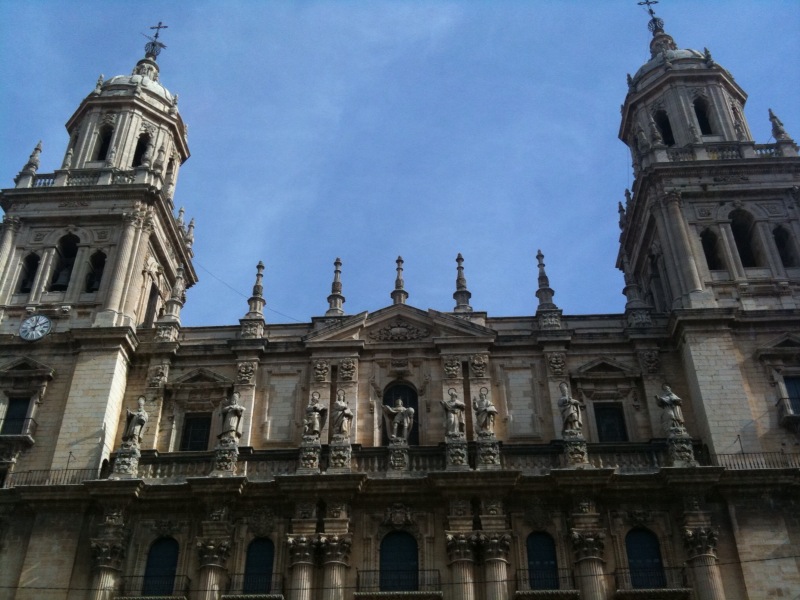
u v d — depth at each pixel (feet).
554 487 123.65
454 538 118.73
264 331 148.77
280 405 139.54
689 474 120.16
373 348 143.64
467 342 142.31
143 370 143.64
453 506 121.49
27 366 140.87
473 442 129.90
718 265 152.15
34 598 117.50
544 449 127.75
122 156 169.48
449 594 117.19
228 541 120.98
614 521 122.62
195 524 124.77
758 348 136.56
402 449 127.65
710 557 116.26
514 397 138.51
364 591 117.39
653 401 136.67
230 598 114.93
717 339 136.98
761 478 121.29
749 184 155.63
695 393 133.80
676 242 149.69
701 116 174.70
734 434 127.95
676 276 147.74
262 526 123.75
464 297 152.66
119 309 146.72
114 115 175.73
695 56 180.86
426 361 142.82
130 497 123.34
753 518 119.96
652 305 167.84
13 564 121.39
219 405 140.46
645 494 123.65
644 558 120.47
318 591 117.39
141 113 177.78
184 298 159.74
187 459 130.11
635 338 141.79
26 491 123.75
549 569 119.96
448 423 128.88
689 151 161.58
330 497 122.62
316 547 119.55
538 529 122.52
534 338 142.72
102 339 140.87
